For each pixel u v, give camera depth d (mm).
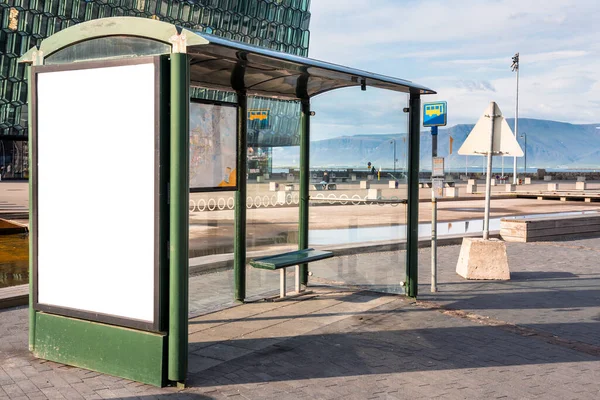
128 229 4660
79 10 48781
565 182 63094
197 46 4594
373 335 5953
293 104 8133
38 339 5168
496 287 8531
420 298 7707
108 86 4711
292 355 5281
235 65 6102
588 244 13625
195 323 6367
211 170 6859
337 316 6676
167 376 4523
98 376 4738
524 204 28969
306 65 5695
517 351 5504
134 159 4609
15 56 46250
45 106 5047
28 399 4238
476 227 17062
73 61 4992
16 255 10969
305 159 8094
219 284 8461
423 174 35688
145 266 4586
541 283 8859
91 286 4867
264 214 15422
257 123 8359
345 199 7883
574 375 4883
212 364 5023
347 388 4504
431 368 4992
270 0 64062
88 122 4828
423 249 12445
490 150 8562
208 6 57562
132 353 4633
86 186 4852
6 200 25000
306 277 8297
